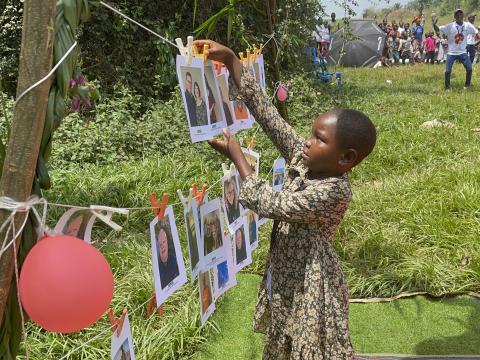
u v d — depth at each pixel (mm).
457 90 12258
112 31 7973
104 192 5074
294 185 2113
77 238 1460
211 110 2174
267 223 4574
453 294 3752
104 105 7094
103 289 1403
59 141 6398
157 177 5508
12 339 1640
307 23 9203
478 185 5270
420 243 4406
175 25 8367
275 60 4707
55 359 2893
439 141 7012
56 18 1451
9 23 7477
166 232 1866
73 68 1526
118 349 1765
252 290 3799
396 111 9211
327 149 2037
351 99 10078
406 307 3633
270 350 2289
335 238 4418
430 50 21250
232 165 2471
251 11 8438
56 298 1325
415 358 3102
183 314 3299
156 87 8344
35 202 1461
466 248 4215
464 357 3104
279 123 2324
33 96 1398
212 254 2270
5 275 1467
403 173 6137
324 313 2094
